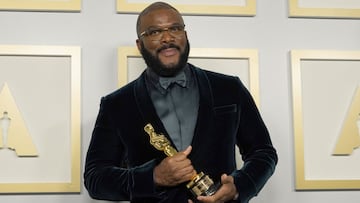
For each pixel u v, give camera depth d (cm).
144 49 129
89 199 168
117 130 132
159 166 119
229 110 130
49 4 172
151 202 124
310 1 181
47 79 171
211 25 178
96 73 173
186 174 117
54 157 168
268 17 180
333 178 176
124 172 125
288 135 177
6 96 169
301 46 180
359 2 182
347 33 181
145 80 134
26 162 168
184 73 131
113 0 176
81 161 170
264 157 129
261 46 179
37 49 170
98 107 172
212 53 174
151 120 127
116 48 174
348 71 180
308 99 178
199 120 126
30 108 170
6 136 168
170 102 129
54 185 167
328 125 177
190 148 119
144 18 129
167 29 126
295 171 174
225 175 119
